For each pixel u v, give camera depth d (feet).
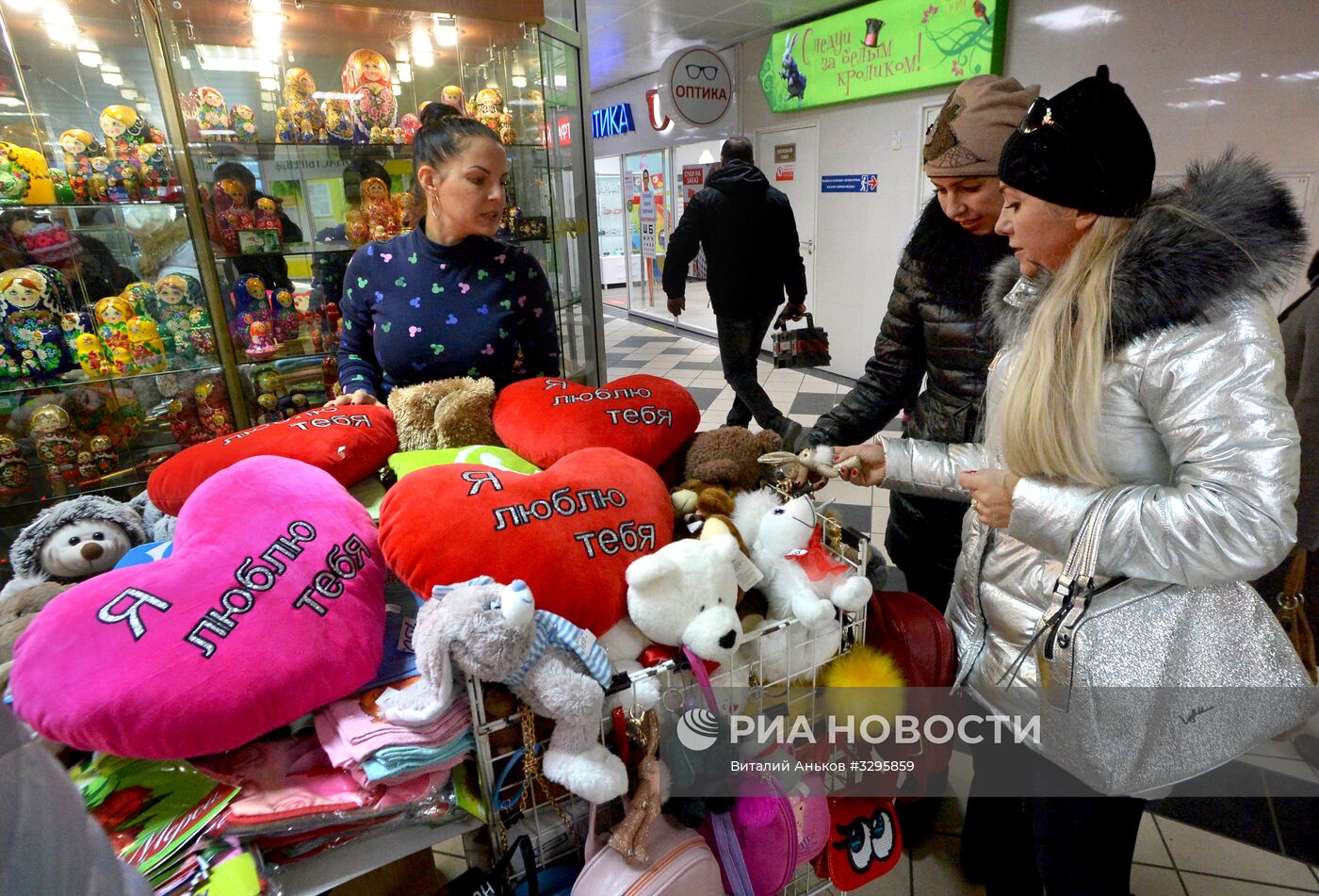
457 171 4.17
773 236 12.44
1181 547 2.58
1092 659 2.93
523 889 2.84
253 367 6.71
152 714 2.24
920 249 4.63
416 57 7.34
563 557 2.82
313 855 2.54
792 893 3.60
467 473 2.97
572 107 8.62
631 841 2.59
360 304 4.86
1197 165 2.87
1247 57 10.28
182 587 2.51
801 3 16.58
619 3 16.38
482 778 2.59
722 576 2.89
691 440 4.12
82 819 1.62
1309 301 4.95
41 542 3.73
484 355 4.75
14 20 5.56
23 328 5.57
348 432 3.81
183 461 3.62
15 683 2.28
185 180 6.07
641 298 32.09
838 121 17.75
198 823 2.34
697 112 16.66
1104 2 11.87
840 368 19.30
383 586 2.99
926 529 5.07
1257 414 2.48
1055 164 2.70
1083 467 2.84
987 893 4.59
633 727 2.68
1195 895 4.81
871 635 3.58
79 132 5.71
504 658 2.37
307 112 6.54
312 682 2.51
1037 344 2.90
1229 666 2.86
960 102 3.93
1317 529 4.65
